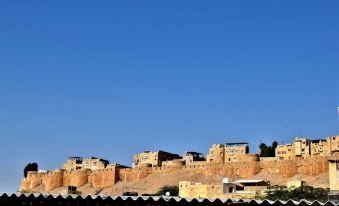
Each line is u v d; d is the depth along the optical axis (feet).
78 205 85.35
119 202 85.46
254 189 427.33
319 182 503.61
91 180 639.76
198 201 84.38
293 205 82.53
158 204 85.05
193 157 654.12
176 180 588.91
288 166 556.51
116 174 629.10
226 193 398.83
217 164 590.55
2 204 84.23
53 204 84.89
